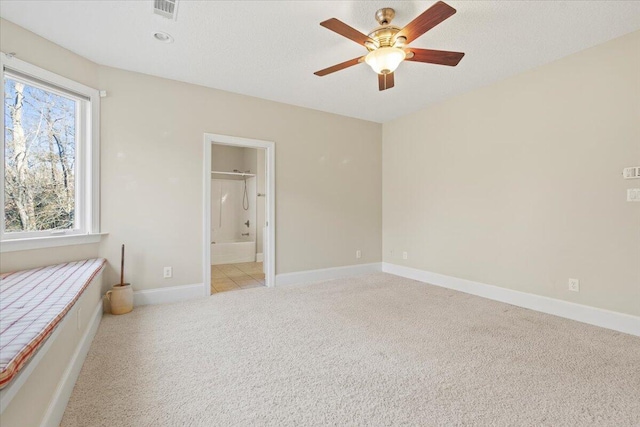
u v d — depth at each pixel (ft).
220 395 5.51
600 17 7.38
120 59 9.50
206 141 11.62
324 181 14.61
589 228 8.88
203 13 7.25
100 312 9.07
